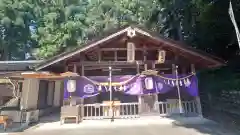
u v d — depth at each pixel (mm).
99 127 10508
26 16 30594
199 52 12156
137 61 12672
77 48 11797
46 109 16469
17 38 32719
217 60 12289
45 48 23391
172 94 14891
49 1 29453
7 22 27922
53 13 26047
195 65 13727
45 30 25734
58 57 11695
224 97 13547
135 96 16016
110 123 11391
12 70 13039
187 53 12766
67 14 28000
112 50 12961
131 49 12328
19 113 12469
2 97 13320
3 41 31750
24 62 13867
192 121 11328
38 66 11664
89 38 28156
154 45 13141
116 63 12703
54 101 19391
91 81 12289
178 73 13734
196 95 12789
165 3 22141
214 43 14945
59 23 26875
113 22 27766
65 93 12109
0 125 10969
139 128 9992
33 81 14305
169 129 9594
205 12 14375
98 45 12430
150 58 14281
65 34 24547
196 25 16984
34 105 14445
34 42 35469
